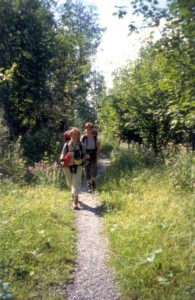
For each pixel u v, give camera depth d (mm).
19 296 3875
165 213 5961
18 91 18781
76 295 4078
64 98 23766
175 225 5355
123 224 6020
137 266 4398
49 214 6508
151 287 4059
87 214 7254
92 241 5680
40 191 8609
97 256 5098
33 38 18609
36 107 20141
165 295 3842
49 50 19562
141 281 4129
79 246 5449
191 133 11352
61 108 22516
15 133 18812
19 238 5195
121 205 7254
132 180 8945
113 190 8727
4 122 15516
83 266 4773
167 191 7480
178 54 4238
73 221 6711
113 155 17312
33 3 18844
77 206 7641
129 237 5340
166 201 6695
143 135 12891
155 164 10477
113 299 4004
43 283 4246
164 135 12367
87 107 28156
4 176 9828
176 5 3662
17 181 9930
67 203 7949
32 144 16375
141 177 8883
